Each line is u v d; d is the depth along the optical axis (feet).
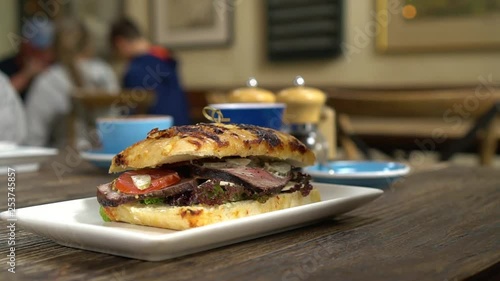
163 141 2.06
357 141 4.85
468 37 8.65
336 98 4.74
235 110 3.05
